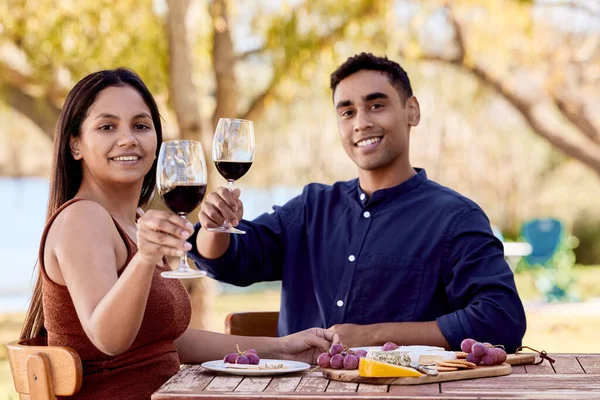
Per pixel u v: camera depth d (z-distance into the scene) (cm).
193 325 710
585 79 1112
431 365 236
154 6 721
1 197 2070
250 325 338
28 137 1327
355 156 333
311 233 343
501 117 1402
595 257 1816
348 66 333
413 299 319
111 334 216
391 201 332
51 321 244
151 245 202
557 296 1344
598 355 268
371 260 326
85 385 242
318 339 277
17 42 709
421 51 858
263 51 738
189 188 217
